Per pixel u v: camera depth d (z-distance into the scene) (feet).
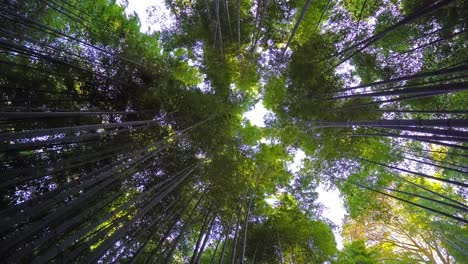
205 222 29.68
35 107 27.55
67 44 33.91
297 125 38.19
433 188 40.52
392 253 46.75
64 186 19.88
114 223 22.22
